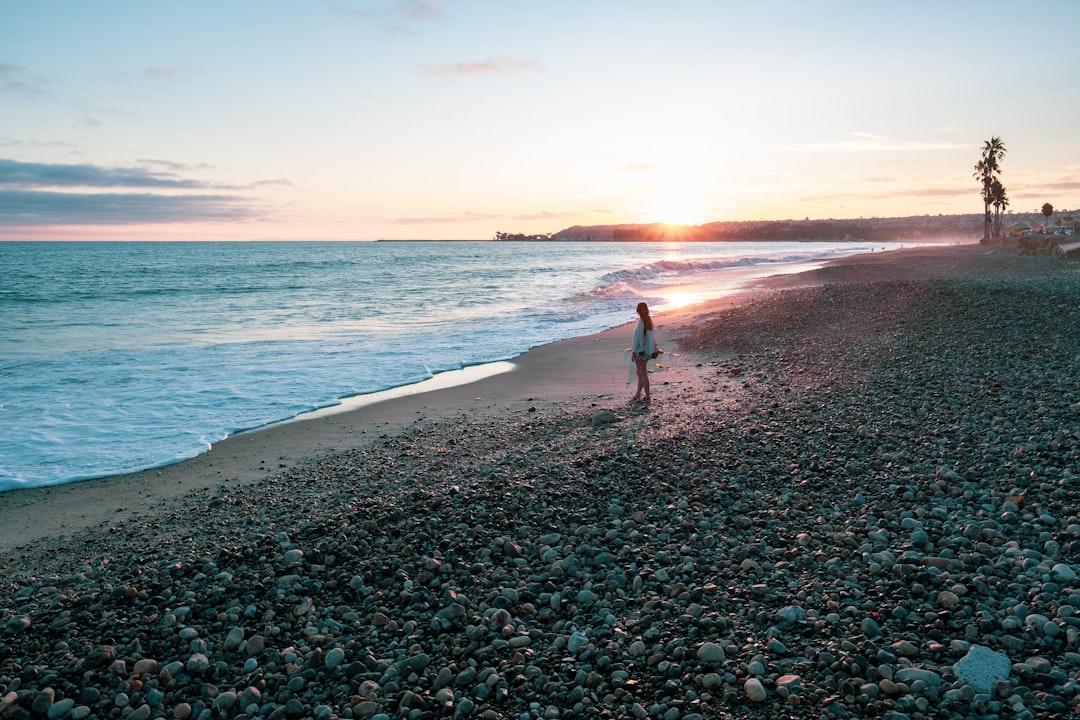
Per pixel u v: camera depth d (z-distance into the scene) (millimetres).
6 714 4469
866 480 7805
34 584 6523
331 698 4602
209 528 7777
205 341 22359
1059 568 5266
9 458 10805
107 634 5449
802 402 11695
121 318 28906
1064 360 12703
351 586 6055
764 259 92125
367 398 14750
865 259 76125
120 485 9625
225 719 4457
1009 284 27172
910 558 5781
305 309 32812
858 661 4395
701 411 11914
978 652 4344
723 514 7234
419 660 4875
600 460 9156
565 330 25172
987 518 6477
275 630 5379
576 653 4863
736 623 5062
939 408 10297
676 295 38969
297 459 10609
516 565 6348
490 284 50062
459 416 13016
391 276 58938
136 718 4453
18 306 33625
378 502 8039
